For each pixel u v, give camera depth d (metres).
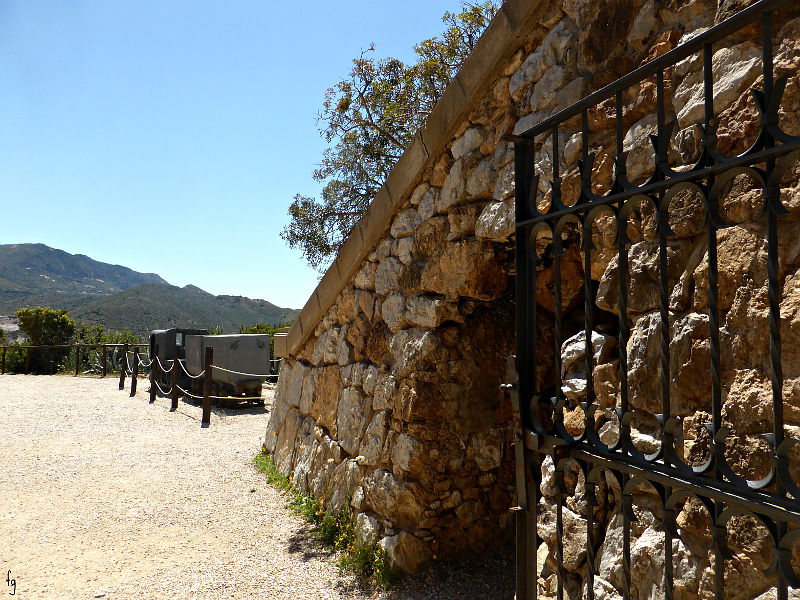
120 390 12.04
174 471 6.15
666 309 1.45
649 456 1.51
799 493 1.13
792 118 1.66
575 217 1.75
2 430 8.04
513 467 3.98
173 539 4.36
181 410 9.64
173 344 11.68
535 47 2.86
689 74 2.02
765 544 1.55
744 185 1.73
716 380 1.30
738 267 1.73
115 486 5.64
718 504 1.39
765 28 1.18
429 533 3.66
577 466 2.40
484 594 3.42
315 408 5.27
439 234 3.54
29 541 4.31
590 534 1.72
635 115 2.26
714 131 1.30
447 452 3.70
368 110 10.71
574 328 3.21
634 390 2.08
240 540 4.33
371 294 4.38
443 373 3.68
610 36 2.41
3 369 16.86
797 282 1.58
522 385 2.01
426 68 9.99
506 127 2.99
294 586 3.60
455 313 3.62
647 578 1.92
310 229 12.70
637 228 2.16
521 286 2.03
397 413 3.82
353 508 4.21
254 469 6.20
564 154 2.58
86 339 20.42
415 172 3.73
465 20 9.59
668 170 1.42
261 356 10.38
